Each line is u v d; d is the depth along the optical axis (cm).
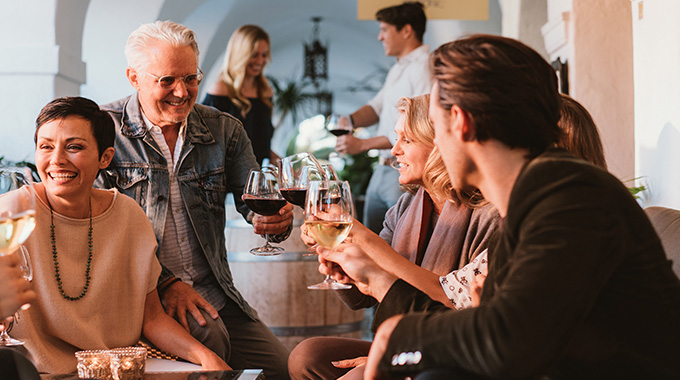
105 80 701
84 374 175
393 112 503
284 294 392
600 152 186
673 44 293
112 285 220
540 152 125
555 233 109
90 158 211
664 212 207
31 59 493
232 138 298
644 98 328
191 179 279
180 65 262
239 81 479
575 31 440
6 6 493
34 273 206
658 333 115
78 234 216
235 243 396
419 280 203
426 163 220
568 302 106
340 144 497
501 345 107
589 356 118
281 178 235
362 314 421
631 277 115
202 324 247
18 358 150
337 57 1530
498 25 729
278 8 1100
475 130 124
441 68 128
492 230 212
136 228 230
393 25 497
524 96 121
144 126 273
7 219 147
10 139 497
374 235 209
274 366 283
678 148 289
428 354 116
